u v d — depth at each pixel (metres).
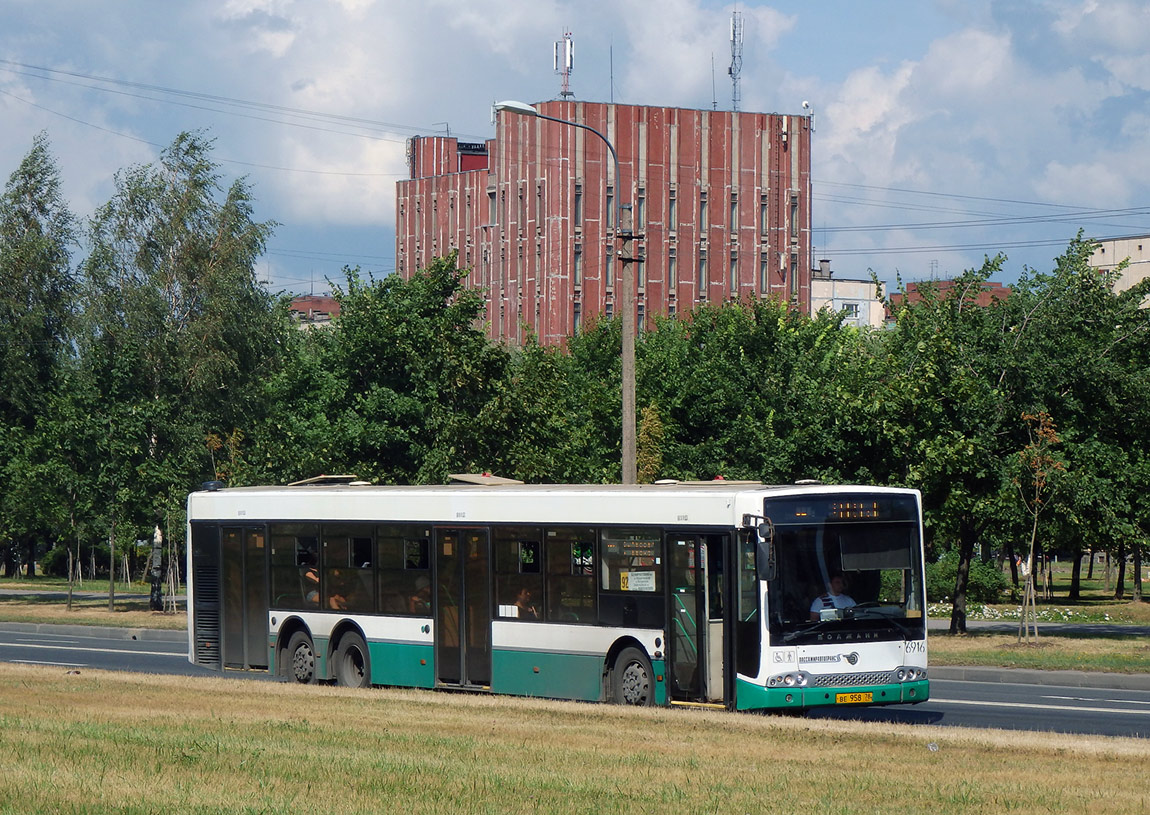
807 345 55.41
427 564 23.45
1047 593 59.56
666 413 49.84
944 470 33.03
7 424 57.94
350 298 40.62
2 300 57.75
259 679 26.06
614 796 11.77
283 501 25.84
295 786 11.98
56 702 19.27
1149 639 34.31
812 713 21.23
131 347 48.66
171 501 46.53
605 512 21.12
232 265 53.81
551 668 21.59
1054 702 22.89
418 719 17.52
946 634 36.12
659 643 20.30
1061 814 11.14
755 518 19.22
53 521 52.97
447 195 105.31
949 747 15.12
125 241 54.03
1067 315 36.59
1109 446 36.50
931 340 34.09
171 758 13.46
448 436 37.59
